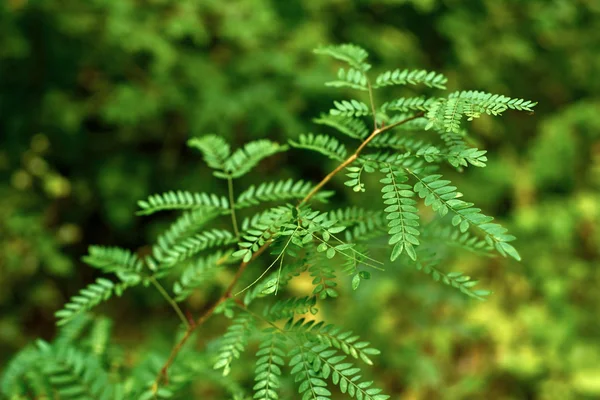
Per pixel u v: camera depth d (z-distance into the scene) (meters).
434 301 3.44
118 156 4.56
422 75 1.17
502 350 3.70
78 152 4.49
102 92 4.40
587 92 5.78
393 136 1.25
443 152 1.04
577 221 4.50
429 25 4.93
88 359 1.47
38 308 4.39
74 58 4.21
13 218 3.98
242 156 1.43
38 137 4.36
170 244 1.38
